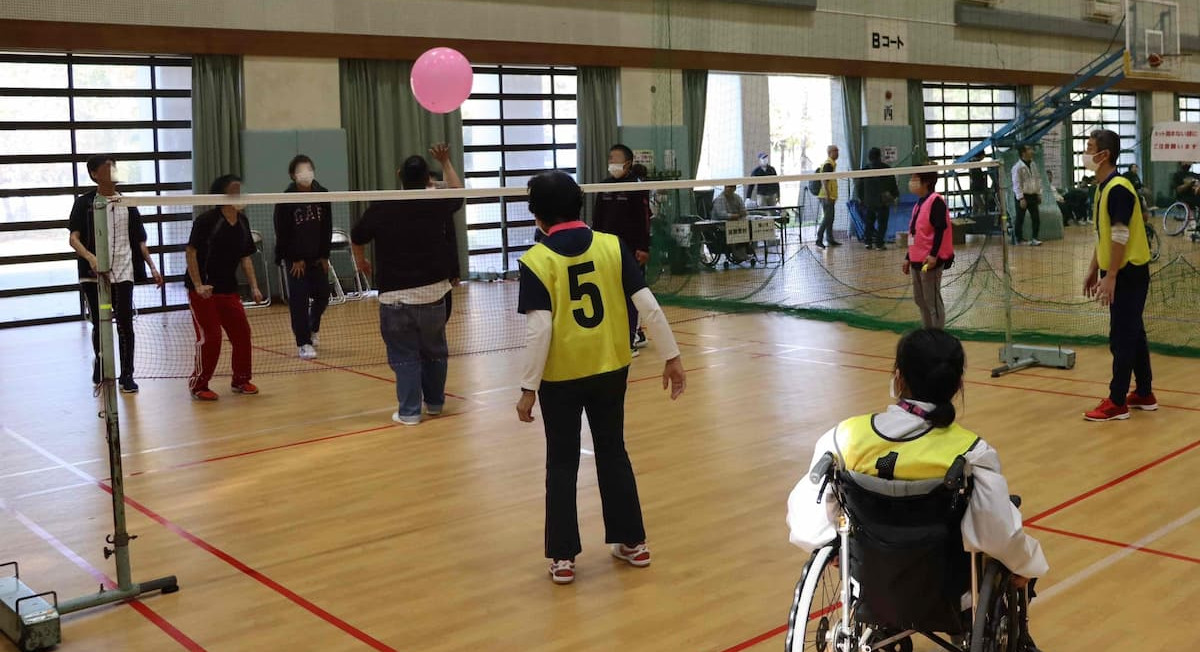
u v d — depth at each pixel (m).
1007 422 6.20
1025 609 2.97
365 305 12.21
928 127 20.77
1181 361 7.97
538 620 3.65
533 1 14.58
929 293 7.69
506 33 14.38
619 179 8.06
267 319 11.15
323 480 5.45
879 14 18.72
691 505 4.87
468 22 14.04
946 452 2.59
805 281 13.21
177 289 12.37
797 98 19.14
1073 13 21.94
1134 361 6.33
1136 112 23.88
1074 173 22.72
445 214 6.51
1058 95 18.41
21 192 11.57
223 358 9.06
